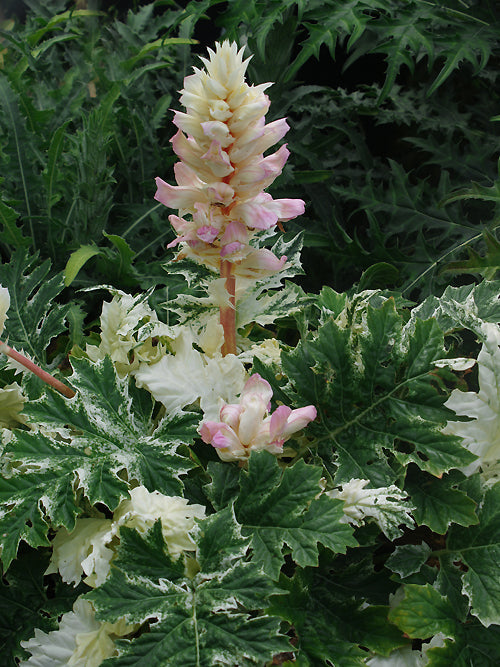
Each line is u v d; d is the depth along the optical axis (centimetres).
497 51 234
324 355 160
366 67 289
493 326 163
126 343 168
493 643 150
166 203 156
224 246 153
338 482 156
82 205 213
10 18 338
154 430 162
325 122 254
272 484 151
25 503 150
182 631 143
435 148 240
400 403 158
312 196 247
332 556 154
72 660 149
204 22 300
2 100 217
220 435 150
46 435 160
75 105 250
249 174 152
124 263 202
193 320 170
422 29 218
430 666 147
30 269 209
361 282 205
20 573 157
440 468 153
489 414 162
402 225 225
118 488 151
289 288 178
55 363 181
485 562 153
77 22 311
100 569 150
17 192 218
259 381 153
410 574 154
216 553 147
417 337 158
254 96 153
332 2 222
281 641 142
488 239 196
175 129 258
